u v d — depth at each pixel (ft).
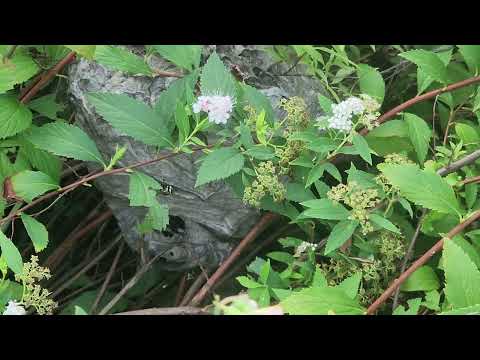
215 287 1.62
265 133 1.57
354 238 1.52
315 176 1.51
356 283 1.31
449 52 1.81
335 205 1.43
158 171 1.61
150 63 1.69
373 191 1.40
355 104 1.48
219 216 1.70
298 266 1.53
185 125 1.48
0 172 1.54
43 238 1.47
